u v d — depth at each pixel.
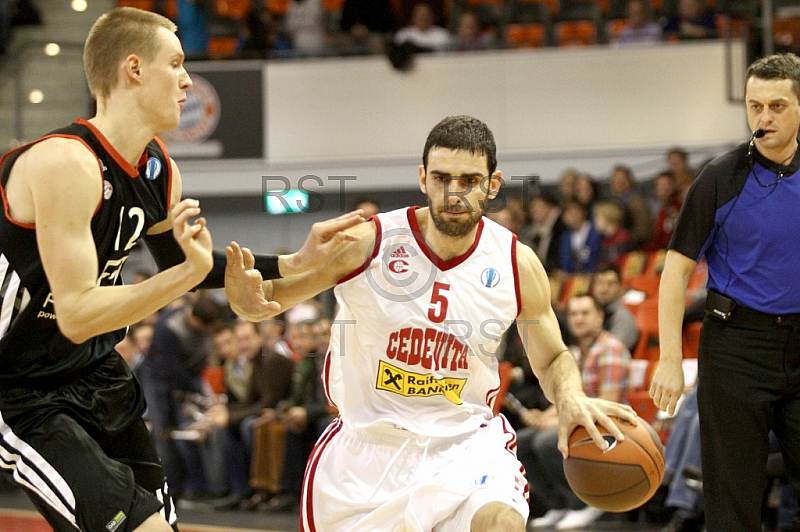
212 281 4.32
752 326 4.90
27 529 9.23
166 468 10.47
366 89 15.50
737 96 14.46
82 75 15.46
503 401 8.47
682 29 15.09
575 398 4.28
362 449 4.09
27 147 3.78
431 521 3.91
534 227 12.63
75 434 3.90
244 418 9.84
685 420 7.36
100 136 3.89
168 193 4.28
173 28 4.01
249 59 15.65
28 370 3.96
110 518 3.79
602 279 9.06
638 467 4.20
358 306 4.07
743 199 4.87
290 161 15.55
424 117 15.40
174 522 4.54
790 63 4.78
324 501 4.13
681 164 12.37
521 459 8.44
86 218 3.68
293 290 4.20
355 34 16.05
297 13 16.94
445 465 4.01
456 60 15.34
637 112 14.97
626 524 8.40
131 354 11.35
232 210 15.42
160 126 3.97
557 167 15.14
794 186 4.82
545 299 4.29
